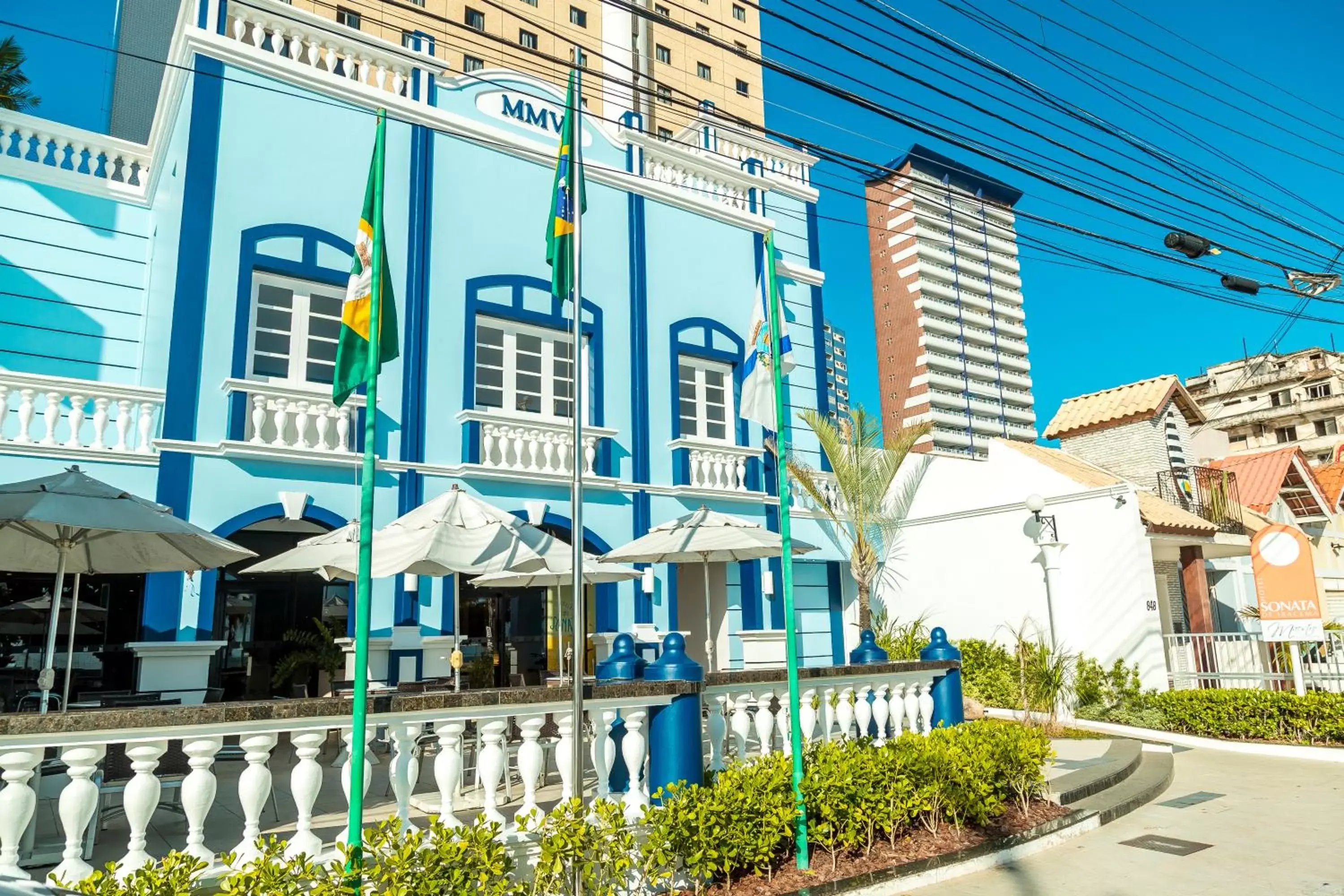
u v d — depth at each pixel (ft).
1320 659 51.67
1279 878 22.11
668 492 50.62
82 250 43.75
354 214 43.42
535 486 45.55
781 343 24.71
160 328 39.86
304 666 42.22
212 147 39.58
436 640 41.09
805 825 21.42
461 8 145.18
